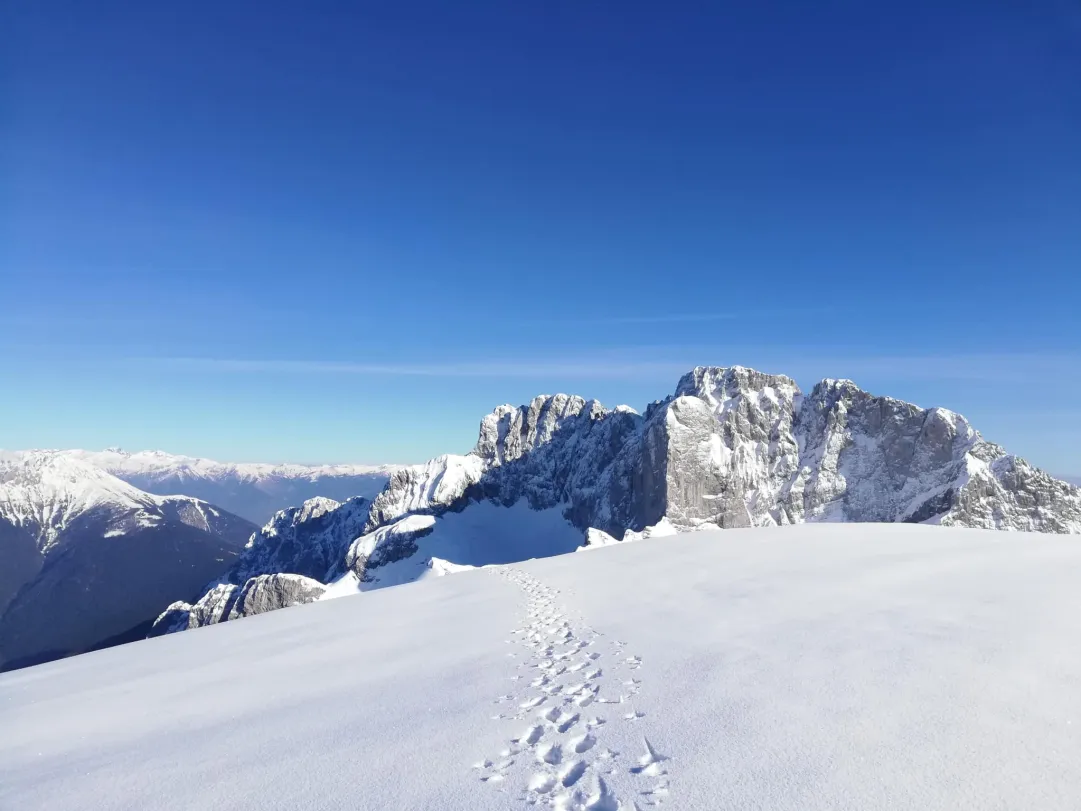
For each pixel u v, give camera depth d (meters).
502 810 8.41
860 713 10.52
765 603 20.14
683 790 8.50
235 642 23.03
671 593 23.67
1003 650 13.20
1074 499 169.25
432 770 9.88
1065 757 8.62
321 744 11.52
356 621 24.58
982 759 8.70
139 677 18.98
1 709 16.86
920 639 14.48
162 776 10.91
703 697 11.97
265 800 9.43
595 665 14.98
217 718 14.11
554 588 27.77
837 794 8.05
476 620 22.39
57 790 10.80
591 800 8.50
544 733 11.05
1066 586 19.30
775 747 9.53
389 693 14.42
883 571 23.83
